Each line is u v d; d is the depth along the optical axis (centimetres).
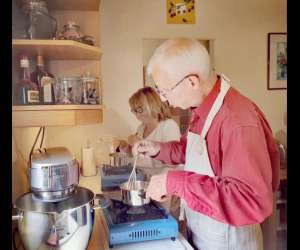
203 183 83
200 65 94
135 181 119
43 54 107
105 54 177
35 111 87
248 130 84
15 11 88
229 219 82
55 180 72
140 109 173
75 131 165
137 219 94
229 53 191
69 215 68
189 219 112
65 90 99
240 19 191
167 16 182
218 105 93
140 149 136
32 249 69
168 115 170
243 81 194
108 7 175
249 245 103
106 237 89
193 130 108
